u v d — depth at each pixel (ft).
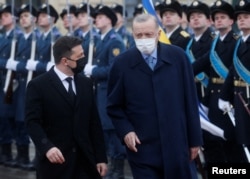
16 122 39.09
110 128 35.06
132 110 23.70
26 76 38.88
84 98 23.62
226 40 31.99
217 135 31.45
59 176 23.30
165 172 23.27
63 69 23.57
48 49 38.17
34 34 38.78
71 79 23.65
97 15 36.24
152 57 23.65
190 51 34.12
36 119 23.26
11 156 40.45
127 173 37.73
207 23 34.19
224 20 31.91
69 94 23.45
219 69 31.94
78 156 23.53
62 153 23.26
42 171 23.53
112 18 36.27
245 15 30.35
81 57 23.57
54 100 23.34
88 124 23.80
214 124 31.91
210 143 32.65
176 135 23.34
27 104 23.45
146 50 23.17
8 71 39.29
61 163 23.18
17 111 38.96
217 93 32.04
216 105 31.99
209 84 32.60
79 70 23.62
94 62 36.01
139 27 23.11
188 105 23.67
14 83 39.40
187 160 23.49
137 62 23.68
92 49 36.19
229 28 32.12
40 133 23.07
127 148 23.99
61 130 23.34
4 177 37.19
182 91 23.65
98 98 35.29
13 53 39.63
